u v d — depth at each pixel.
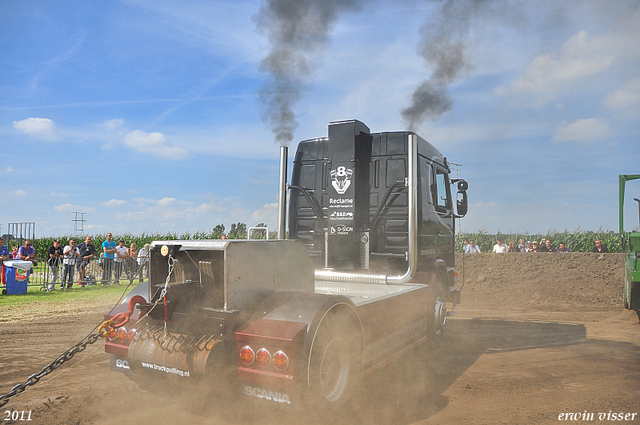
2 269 13.77
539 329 8.74
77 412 4.08
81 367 5.60
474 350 6.86
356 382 4.09
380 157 6.90
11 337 7.40
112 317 4.18
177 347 3.58
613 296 12.73
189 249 3.72
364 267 6.55
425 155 7.35
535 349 6.95
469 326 9.09
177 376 3.59
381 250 6.79
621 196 10.12
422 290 6.18
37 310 10.17
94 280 14.69
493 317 10.29
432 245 7.39
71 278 14.30
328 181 6.66
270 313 3.62
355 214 6.47
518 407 4.38
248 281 3.68
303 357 3.39
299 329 3.41
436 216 7.63
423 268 6.94
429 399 4.61
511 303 12.39
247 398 3.55
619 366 5.95
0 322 8.76
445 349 6.92
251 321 3.57
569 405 4.45
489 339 7.73
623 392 4.86
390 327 5.02
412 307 5.77
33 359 6.02
